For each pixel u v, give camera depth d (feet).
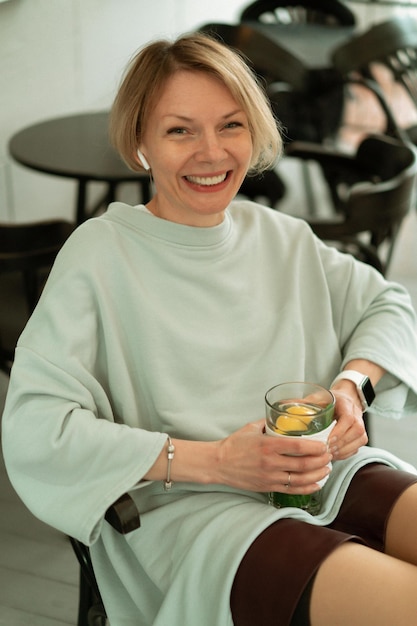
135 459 4.44
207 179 4.70
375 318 5.43
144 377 4.82
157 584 4.52
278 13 15.66
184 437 4.78
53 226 7.33
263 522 4.31
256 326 5.06
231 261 5.03
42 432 4.47
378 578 4.02
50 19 11.76
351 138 16.79
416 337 5.57
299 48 12.73
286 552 4.17
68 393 4.56
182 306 4.88
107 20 13.10
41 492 4.53
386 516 4.66
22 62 11.37
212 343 4.88
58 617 6.31
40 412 4.50
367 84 12.14
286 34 13.42
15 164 11.62
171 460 4.49
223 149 4.64
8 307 7.50
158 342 4.77
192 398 4.86
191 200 4.74
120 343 4.77
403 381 5.29
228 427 4.89
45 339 4.64
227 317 4.99
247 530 4.28
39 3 11.44
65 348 4.60
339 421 4.69
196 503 4.62
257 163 5.14
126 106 4.66
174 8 15.08
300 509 4.53
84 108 13.00
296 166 15.48
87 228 4.80
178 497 4.75
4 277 8.01
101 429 4.46
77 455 4.43
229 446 4.49
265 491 4.47
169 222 4.82
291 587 4.06
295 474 4.38
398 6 16.03
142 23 14.14
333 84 12.21
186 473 4.49
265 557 4.18
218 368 4.91
